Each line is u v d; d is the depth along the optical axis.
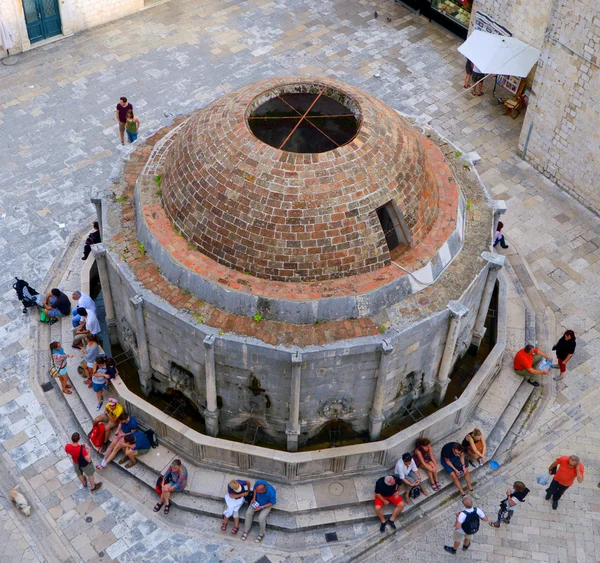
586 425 26.81
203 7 42.75
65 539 23.45
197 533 23.77
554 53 31.80
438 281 24.08
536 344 28.83
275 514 23.94
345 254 22.75
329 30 41.66
